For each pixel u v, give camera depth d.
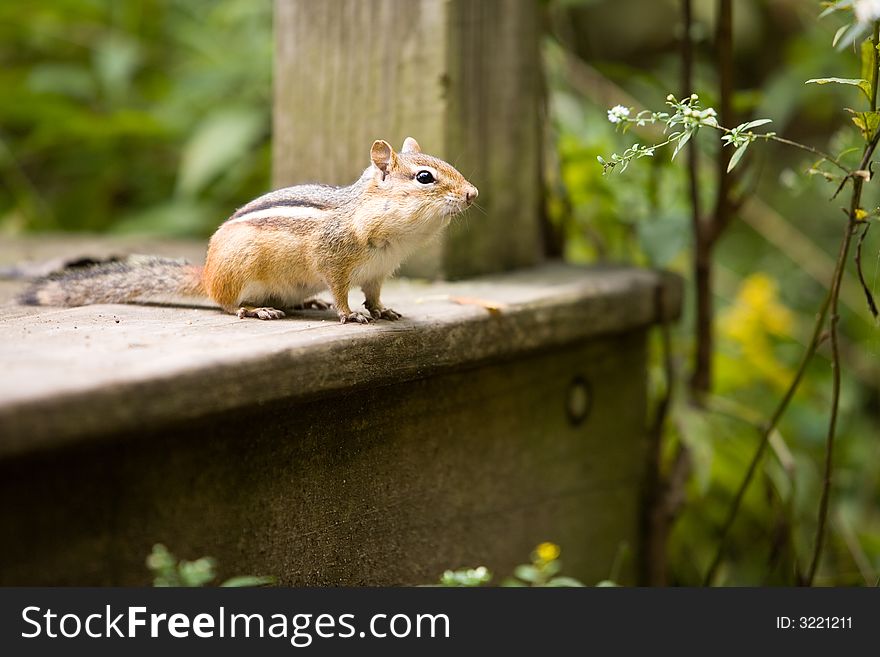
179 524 2.93
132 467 2.79
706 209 5.97
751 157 5.18
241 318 3.71
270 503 3.21
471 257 4.73
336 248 3.69
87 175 7.71
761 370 6.70
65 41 7.81
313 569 3.40
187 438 2.93
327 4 4.74
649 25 9.84
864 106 5.46
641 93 8.49
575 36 7.50
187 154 7.07
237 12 7.30
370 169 3.83
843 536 5.87
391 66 4.62
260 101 7.30
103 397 2.49
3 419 2.31
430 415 3.88
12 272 4.77
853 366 7.39
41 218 7.56
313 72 4.82
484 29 4.67
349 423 3.50
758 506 5.87
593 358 4.77
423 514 3.90
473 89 4.66
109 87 7.55
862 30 3.65
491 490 4.24
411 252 3.90
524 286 4.51
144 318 3.66
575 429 4.70
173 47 7.87
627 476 5.08
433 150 4.58
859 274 3.73
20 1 7.49
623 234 5.86
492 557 4.29
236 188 7.32
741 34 9.01
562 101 6.46
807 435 6.75
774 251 8.52
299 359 3.04
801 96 7.51
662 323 4.93
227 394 2.80
